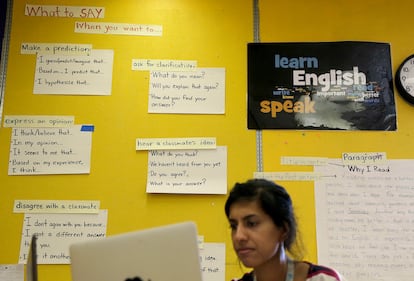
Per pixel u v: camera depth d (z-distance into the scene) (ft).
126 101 6.65
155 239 3.14
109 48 6.84
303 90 6.72
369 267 6.09
